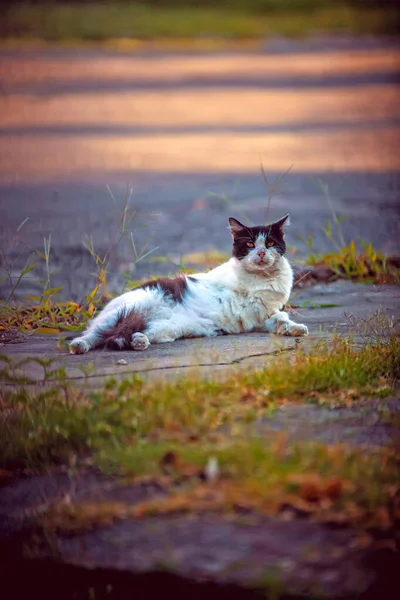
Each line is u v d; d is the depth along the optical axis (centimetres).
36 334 957
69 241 1467
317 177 2073
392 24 5969
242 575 496
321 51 5006
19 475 623
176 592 508
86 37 5581
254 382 704
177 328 884
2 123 2983
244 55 4919
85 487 589
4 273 1242
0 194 1941
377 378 738
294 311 998
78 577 532
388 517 527
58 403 674
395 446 603
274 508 539
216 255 1307
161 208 1773
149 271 1249
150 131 2803
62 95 3609
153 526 537
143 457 594
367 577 492
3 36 5581
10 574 553
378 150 2425
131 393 692
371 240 1438
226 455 582
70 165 2291
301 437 620
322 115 3066
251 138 2656
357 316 963
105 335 862
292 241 1451
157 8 6669
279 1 6794
